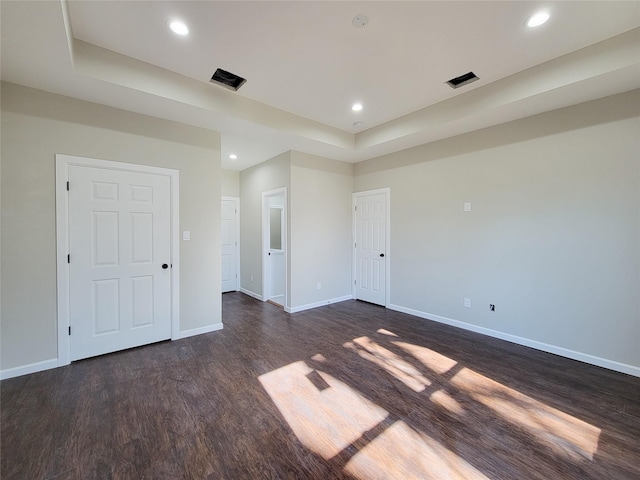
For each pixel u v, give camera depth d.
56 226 2.62
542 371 2.63
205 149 3.48
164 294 3.27
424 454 1.67
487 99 2.91
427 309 4.18
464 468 1.56
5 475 1.51
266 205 5.21
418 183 4.23
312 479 1.49
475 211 3.60
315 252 4.79
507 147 3.29
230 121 3.23
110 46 2.32
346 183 5.21
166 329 3.30
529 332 3.17
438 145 3.96
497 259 3.42
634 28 2.09
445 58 2.46
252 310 4.65
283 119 3.52
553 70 2.48
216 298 3.67
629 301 2.57
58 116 2.61
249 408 2.09
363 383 2.43
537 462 1.60
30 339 2.54
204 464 1.59
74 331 2.75
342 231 5.18
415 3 1.86
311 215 4.71
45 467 1.56
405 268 4.46
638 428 1.87
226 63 2.54
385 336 3.50
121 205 2.97
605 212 2.67
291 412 2.04
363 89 3.01
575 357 2.86
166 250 3.27
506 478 1.50
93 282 2.84
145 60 2.51
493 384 2.42
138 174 3.06
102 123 2.82
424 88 2.99
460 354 3.00
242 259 6.03
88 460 1.61
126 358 2.86
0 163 2.39
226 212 5.99
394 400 2.19
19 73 2.27
